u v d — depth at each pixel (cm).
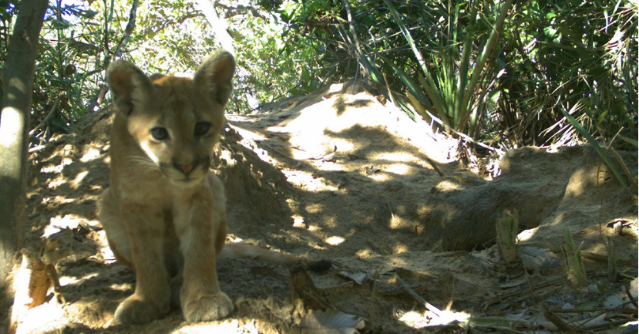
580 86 229
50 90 209
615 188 153
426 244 177
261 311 98
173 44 484
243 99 429
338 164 208
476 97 233
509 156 193
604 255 129
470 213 174
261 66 441
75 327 98
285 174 196
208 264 101
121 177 103
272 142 216
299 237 170
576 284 120
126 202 103
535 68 236
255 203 171
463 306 118
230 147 174
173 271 117
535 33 232
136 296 101
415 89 238
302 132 227
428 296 119
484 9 230
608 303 112
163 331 95
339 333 96
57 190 154
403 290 116
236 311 98
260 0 306
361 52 252
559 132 228
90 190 153
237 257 119
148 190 103
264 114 253
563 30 211
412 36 261
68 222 139
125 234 111
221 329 94
